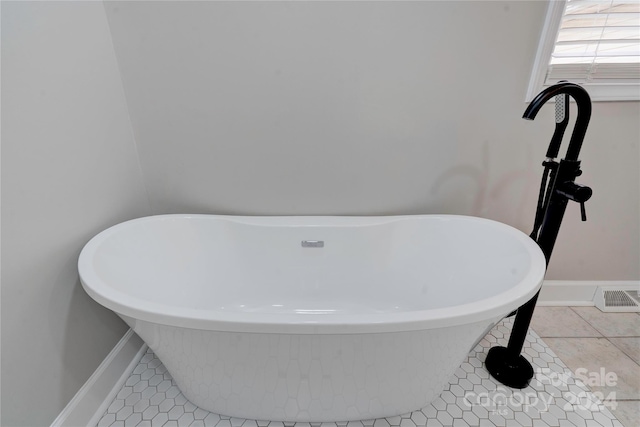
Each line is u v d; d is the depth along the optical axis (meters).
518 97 1.31
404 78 1.28
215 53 1.25
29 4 0.89
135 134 1.39
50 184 0.97
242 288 1.49
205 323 0.80
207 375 0.98
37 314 0.93
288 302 1.51
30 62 0.90
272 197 1.49
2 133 0.82
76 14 1.06
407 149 1.40
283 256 1.45
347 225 1.40
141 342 1.39
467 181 1.45
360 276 1.47
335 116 1.34
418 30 1.21
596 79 1.29
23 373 0.89
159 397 1.20
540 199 1.10
